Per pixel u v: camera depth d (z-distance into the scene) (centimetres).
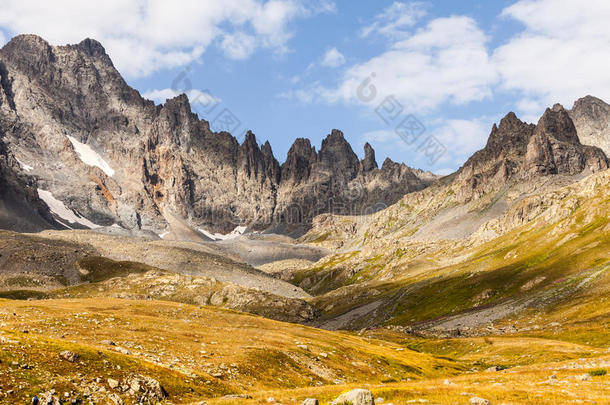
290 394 4594
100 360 4438
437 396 4316
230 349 7238
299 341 9181
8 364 3725
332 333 13212
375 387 5294
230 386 5306
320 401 4162
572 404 3681
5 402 3209
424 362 11212
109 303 11169
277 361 7225
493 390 4662
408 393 4603
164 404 4125
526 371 7631
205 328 8944
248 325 11088
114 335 6756
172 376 4797
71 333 6419
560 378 5819
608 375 5588
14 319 6862
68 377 3897
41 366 3912
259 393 4675
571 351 11138
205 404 3897
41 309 8456
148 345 6475
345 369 8156
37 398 3384
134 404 3906
